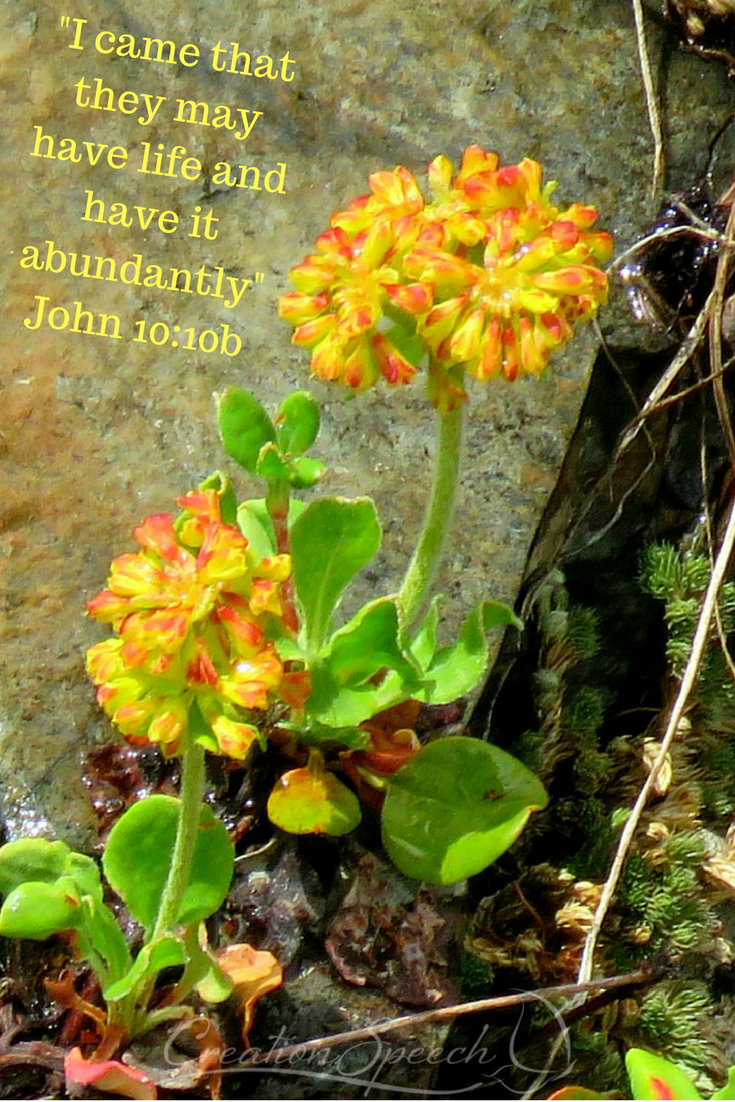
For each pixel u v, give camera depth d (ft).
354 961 1.83
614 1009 1.97
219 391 1.94
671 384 1.97
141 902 1.78
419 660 1.82
